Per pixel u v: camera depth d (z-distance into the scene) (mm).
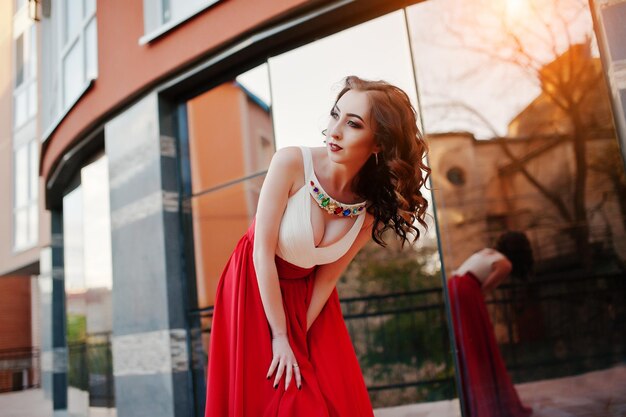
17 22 12523
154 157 4492
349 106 1677
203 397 4125
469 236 4098
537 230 4066
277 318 1711
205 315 4211
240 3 3932
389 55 3764
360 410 1784
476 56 3818
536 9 3768
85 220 5996
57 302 8836
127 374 4516
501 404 3756
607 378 3826
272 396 1660
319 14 3662
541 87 3859
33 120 11586
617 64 2732
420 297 5680
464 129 3992
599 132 3908
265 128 3969
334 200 1748
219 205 4230
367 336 5582
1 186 12438
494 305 3992
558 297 3990
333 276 1897
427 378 5566
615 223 3953
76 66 5695
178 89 4504
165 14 4484
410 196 1745
